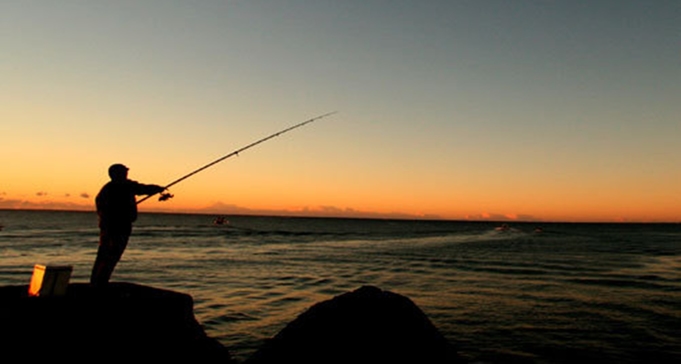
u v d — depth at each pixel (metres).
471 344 10.48
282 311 13.63
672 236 83.56
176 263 27.00
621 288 18.92
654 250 43.00
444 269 26.00
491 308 14.59
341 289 18.22
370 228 126.69
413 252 39.56
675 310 14.26
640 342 10.61
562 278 22.08
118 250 5.82
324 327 6.70
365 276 22.48
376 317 6.83
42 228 72.00
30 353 4.54
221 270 24.06
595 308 14.64
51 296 5.36
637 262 30.58
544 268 26.72
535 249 44.44
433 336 6.83
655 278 22.06
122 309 5.16
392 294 7.59
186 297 5.79
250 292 17.11
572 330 11.76
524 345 10.40
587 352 9.88
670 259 32.81
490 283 20.28
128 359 5.02
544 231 117.69
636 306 14.95
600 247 48.03
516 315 13.55
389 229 120.19
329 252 38.56
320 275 22.67
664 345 10.37
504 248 46.00
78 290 5.79
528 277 22.47
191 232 71.44
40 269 5.37
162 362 5.26
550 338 10.98
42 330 4.66
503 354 9.73
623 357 9.52
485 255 36.59
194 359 5.60
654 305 15.13
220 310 13.58
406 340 6.50
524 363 9.15
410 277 22.27
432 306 14.88
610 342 10.64
